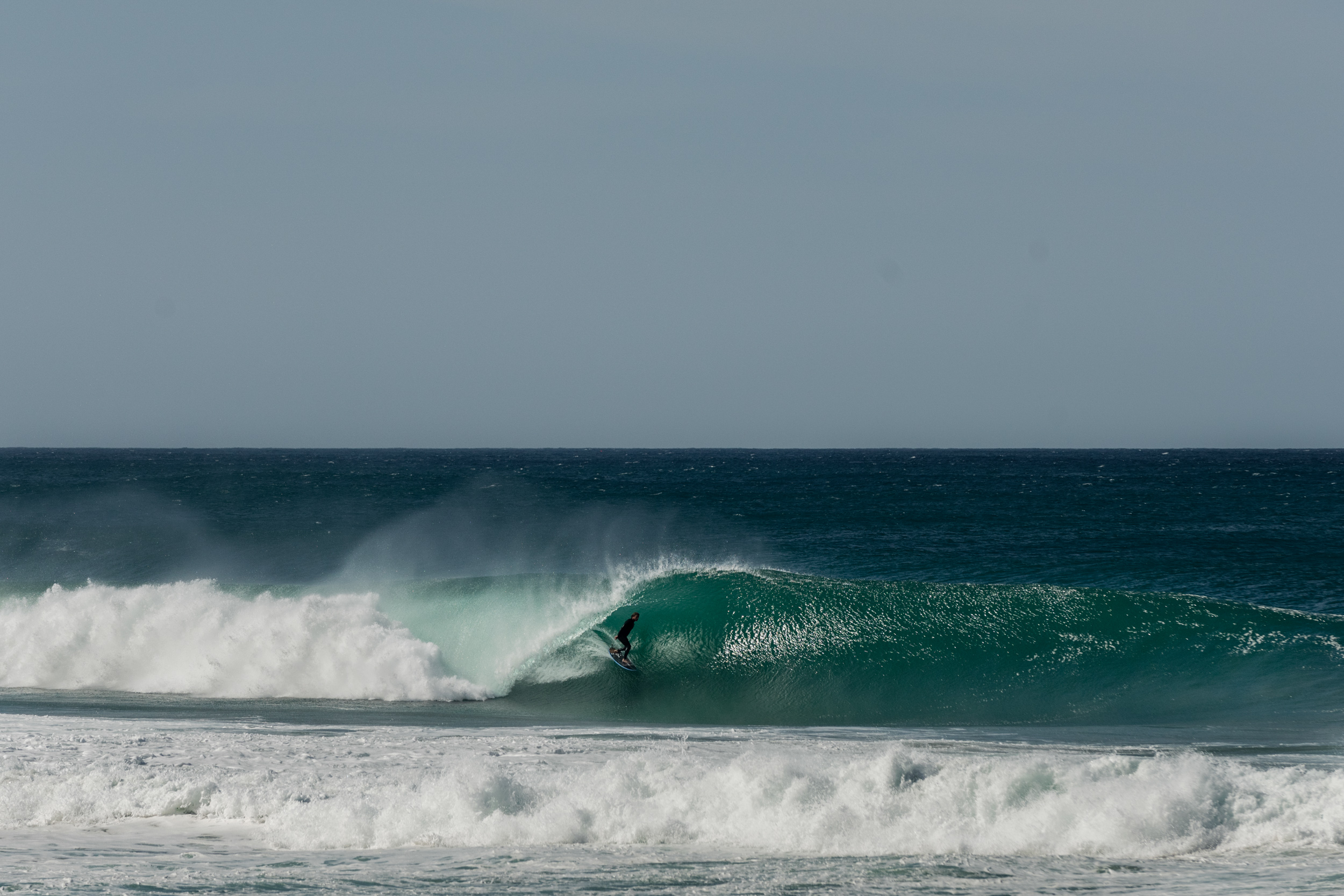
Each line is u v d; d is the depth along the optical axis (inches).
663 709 2108.8
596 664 2277.3
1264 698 2033.7
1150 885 892.6
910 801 1145.4
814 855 1016.9
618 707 2126.0
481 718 1998.0
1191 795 1095.0
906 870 956.6
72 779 1286.9
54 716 1898.4
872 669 2218.3
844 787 1182.9
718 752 1518.2
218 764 1395.2
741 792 1178.0
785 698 2154.3
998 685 2153.1
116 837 1091.9
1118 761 1222.9
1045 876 932.0
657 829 1100.5
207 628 2325.3
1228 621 2289.6
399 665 2222.0
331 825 1103.6
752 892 879.1
